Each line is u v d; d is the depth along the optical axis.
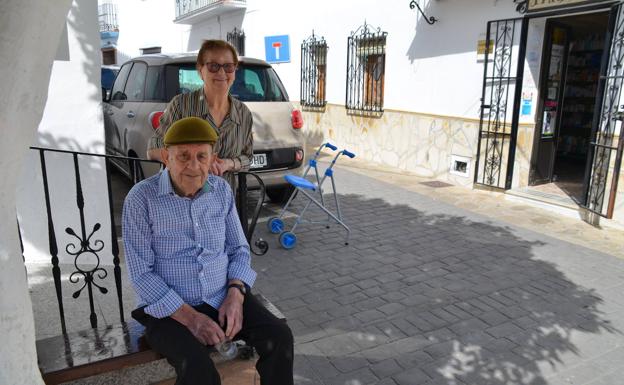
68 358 2.09
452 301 3.97
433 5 8.40
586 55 9.52
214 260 2.23
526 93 7.19
